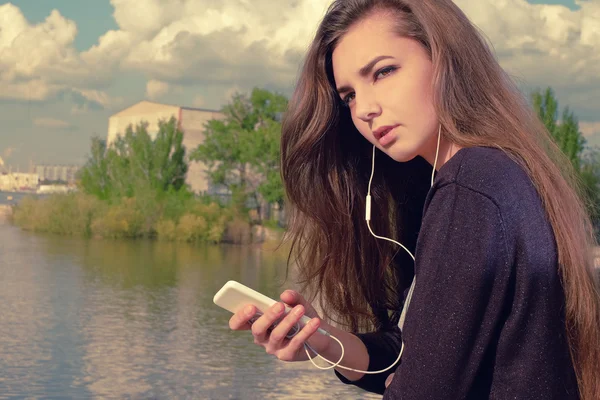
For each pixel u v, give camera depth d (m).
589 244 1.11
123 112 38.34
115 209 26.34
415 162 1.51
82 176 29.69
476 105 1.14
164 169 29.19
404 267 1.56
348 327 1.58
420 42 1.17
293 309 1.20
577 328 1.03
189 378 7.60
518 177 1.03
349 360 1.38
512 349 1.01
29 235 25.75
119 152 30.03
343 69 1.21
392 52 1.16
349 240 1.52
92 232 26.02
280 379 7.61
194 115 37.62
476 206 1.01
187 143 37.22
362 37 1.18
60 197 27.66
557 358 1.01
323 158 1.48
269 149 28.17
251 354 8.79
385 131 1.17
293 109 1.43
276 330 1.21
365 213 1.52
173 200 27.56
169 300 12.91
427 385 1.01
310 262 1.55
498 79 1.17
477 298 0.99
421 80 1.16
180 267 18.17
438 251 1.02
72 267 17.41
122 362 8.26
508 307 1.01
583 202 1.24
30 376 7.50
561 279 1.02
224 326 10.59
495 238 0.99
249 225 25.95
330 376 7.78
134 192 27.72
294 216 1.55
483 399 1.03
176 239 25.52
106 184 29.31
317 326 1.21
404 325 1.07
